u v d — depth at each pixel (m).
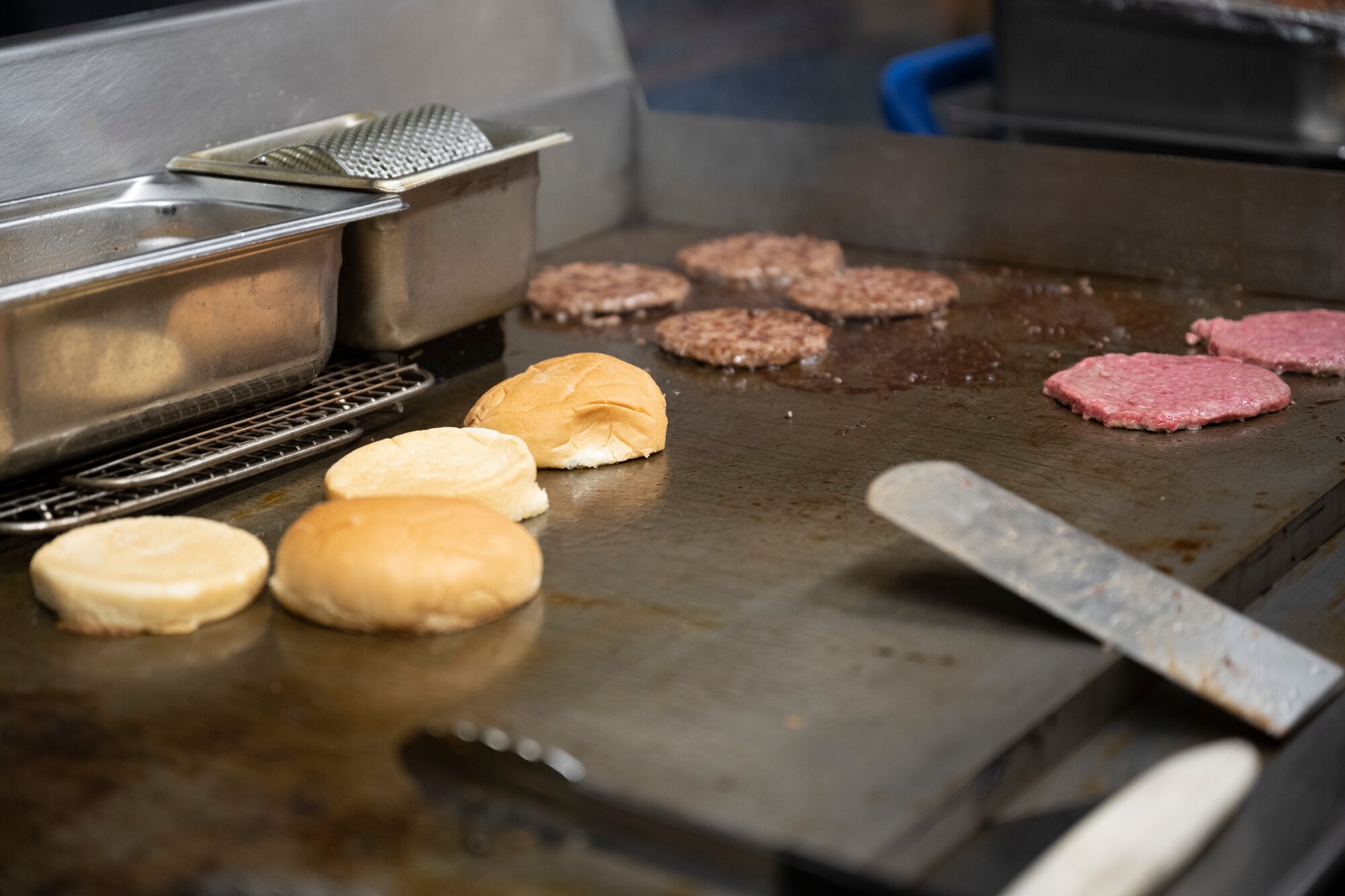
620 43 1.80
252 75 1.53
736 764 1.12
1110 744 1.17
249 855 1.08
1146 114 1.83
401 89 1.62
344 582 1.19
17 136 1.42
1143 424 1.39
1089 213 1.66
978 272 1.69
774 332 1.53
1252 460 1.35
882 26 3.04
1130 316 1.58
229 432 1.35
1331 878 1.11
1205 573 1.24
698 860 1.07
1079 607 1.18
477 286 1.48
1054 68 1.87
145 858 1.08
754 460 1.37
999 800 1.13
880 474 1.34
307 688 1.17
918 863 1.09
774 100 2.88
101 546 1.23
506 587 1.21
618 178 1.82
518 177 1.48
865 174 1.74
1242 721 1.18
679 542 1.28
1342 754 1.16
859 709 1.15
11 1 1.71
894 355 1.52
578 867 1.08
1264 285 1.61
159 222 1.42
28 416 1.25
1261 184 1.59
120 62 1.46
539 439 1.35
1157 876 1.06
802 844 1.08
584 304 1.59
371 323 1.43
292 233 1.32
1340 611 1.27
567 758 1.10
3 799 1.11
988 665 1.17
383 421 1.42
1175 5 1.78
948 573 1.24
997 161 1.68
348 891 1.06
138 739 1.14
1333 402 1.43
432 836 1.09
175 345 1.30
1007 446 1.38
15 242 1.37
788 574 1.25
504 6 1.69
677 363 1.52
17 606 1.23
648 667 1.18
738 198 1.80
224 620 1.21
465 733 1.11
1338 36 1.72
